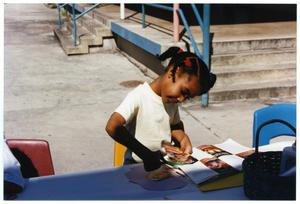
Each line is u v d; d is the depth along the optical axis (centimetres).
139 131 221
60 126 517
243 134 488
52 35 1192
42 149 264
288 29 790
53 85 698
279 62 666
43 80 731
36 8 1886
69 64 851
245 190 188
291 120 314
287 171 176
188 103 588
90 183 206
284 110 314
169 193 195
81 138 481
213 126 510
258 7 1172
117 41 963
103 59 888
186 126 510
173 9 630
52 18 1546
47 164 265
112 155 438
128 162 242
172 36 693
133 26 830
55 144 464
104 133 494
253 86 611
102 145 462
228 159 225
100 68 814
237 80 621
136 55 836
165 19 934
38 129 508
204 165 218
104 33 950
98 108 582
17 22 1453
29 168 264
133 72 780
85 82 715
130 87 683
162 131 224
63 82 717
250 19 955
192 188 200
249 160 190
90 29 1018
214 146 245
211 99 589
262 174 176
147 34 722
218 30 780
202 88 200
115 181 208
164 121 223
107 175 214
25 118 545
